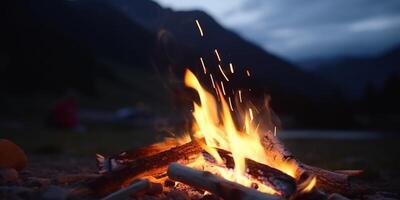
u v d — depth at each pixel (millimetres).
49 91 47500
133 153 4859
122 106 55094
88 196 4105
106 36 92000
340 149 14258
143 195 4102
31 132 18688
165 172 4465
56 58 54812
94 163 8375
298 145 15641
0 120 27625
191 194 4363
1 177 4551
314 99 37969
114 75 74125
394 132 30188
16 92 42844
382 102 55188
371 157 11445
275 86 45969
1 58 46500
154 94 69500
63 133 19141
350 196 4520
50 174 5770
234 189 3738
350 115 34562
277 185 3922
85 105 48469
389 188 6227
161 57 80000
